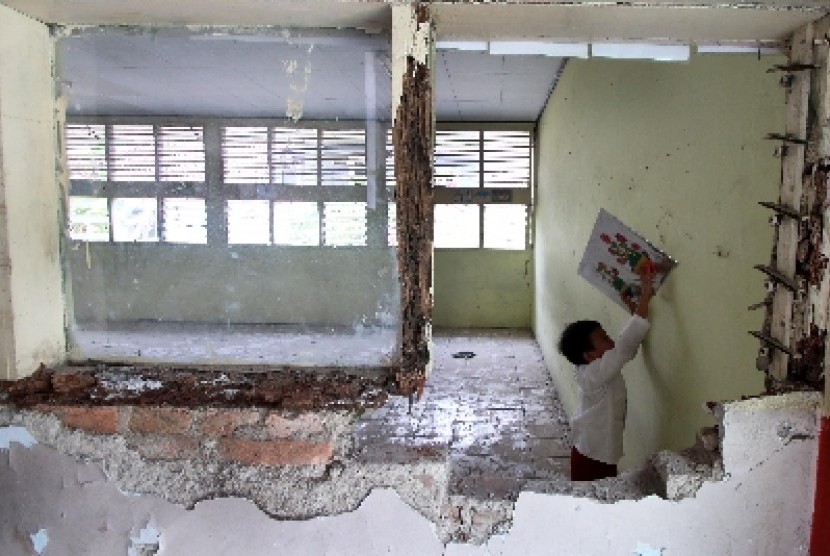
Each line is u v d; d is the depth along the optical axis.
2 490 1.29
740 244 1.63
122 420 1.24
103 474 1.26
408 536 1.22
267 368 1.38
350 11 1.19
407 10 1.14
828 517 1.15
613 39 1.32
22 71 1.29
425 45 1.15
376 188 1.46
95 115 2.22
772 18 1.15
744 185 1.61
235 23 1.29
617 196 3.14
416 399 1.24
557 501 1.21
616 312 3.06
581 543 1.22
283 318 4.89
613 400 2.65
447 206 7.63
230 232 4.86
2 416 1.25
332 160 4.25
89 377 1.33
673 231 2.25
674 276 2.23
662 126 2.40
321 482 1.22
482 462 3.59
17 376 1.31
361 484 1.21
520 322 7.74
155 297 5.06
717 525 1.21
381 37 1.31
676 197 2.21
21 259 1.31
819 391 1.17
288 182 4.39
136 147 4.52
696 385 1.98
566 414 4.47
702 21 1.17
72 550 1.29
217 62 3.04
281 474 1.22
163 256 4.99
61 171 1.43
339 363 1.38
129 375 1.36
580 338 2.79
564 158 4.95
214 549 1.26
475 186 7.57
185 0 1.14
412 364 1.24
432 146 1.19
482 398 4.89
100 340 1.62
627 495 1.22
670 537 1.21
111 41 1.56
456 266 7.73
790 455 1.19
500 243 7.66
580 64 4.20
